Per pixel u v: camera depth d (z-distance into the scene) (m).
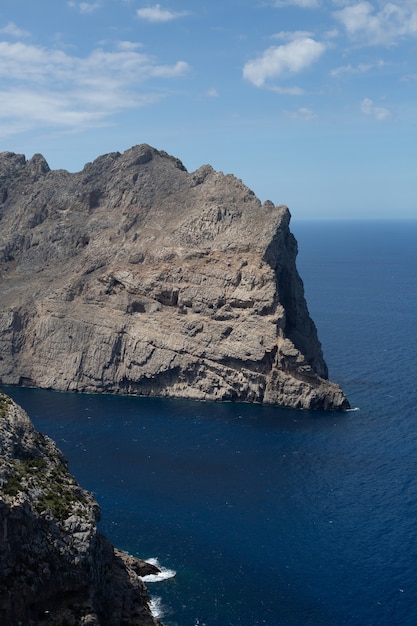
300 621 105.38
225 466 161.00
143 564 117.31
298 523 133.50
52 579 89.12
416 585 113.44
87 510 98.44
